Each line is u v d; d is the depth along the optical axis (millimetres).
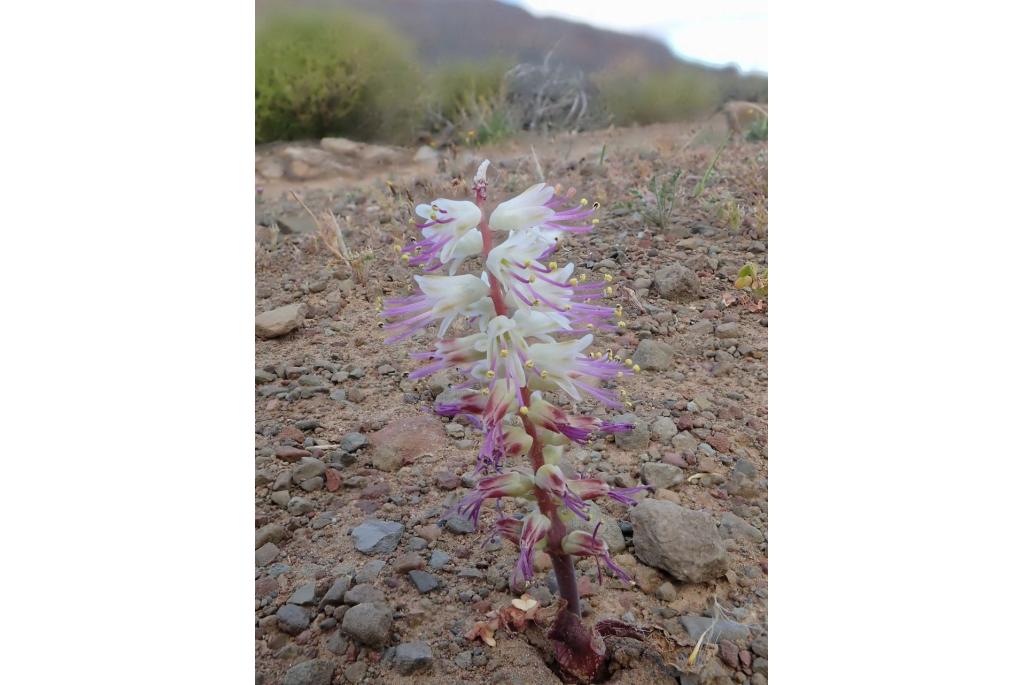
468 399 147
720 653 167
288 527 204
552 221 142
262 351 282
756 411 243
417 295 143
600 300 291
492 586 183
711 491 213
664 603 180
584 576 185
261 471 222
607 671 165
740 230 343
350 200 416
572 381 144
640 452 225
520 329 142
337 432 239
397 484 218
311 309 306
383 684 161
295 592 182
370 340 286
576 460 221
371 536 198
